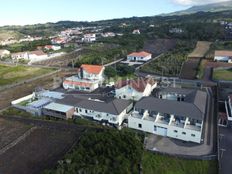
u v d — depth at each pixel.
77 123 57.84
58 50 177.88
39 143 51.66
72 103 64.69
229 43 152.00
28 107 67.44
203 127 55.62
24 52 162.38
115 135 47.84
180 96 69.00
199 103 57.97
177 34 191.00
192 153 45.97
